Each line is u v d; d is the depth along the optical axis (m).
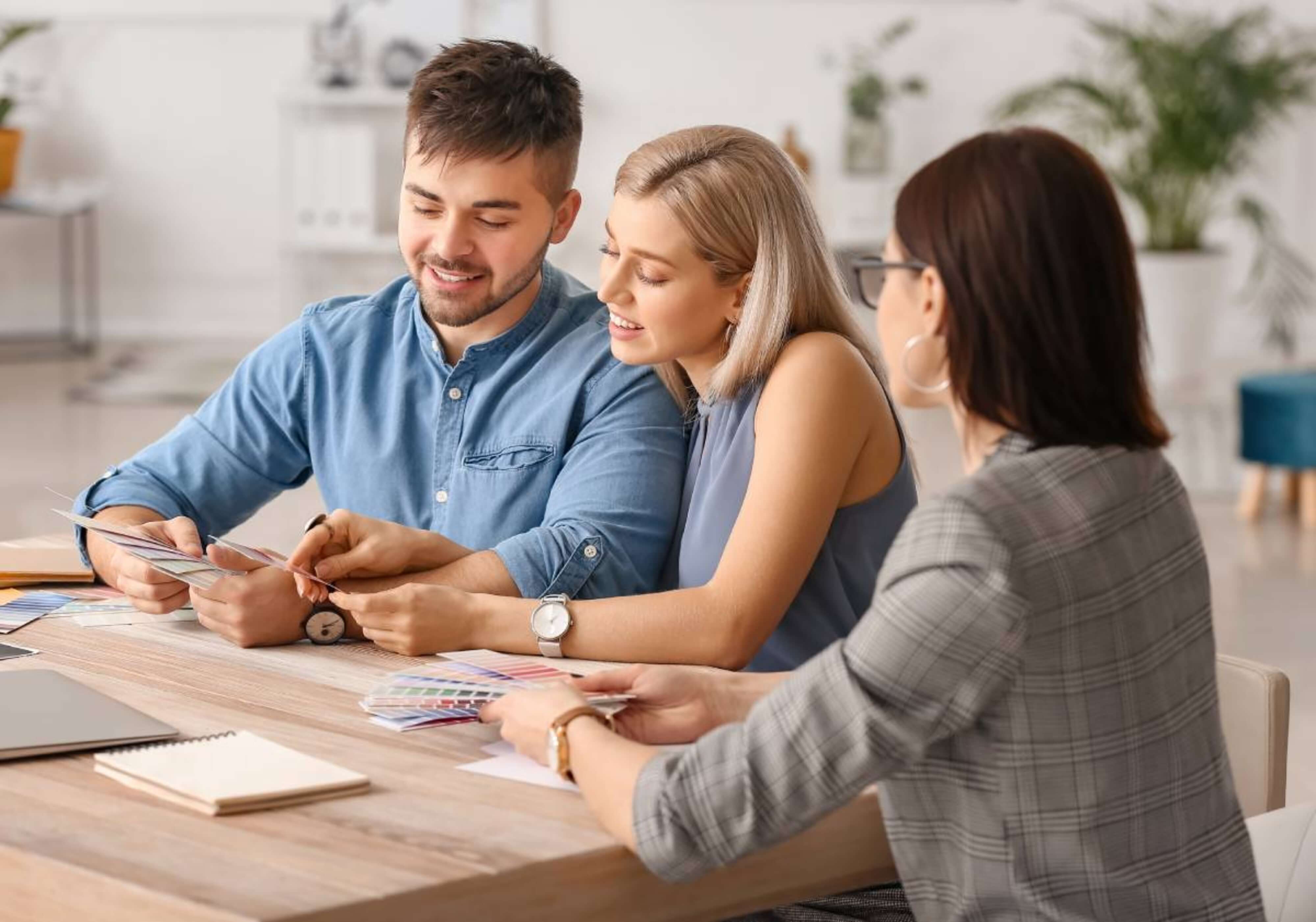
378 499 2.38
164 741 1.59
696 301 2.04
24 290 10.20
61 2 9.94
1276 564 5.50
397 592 1.92
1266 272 9.70
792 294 2.02
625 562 2.16
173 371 8.91
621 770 1.42
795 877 1.49
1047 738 1.33
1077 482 1.36
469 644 1.94
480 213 2.19
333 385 2.40
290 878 1.27
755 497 1.96
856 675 1.33
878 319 1.47
